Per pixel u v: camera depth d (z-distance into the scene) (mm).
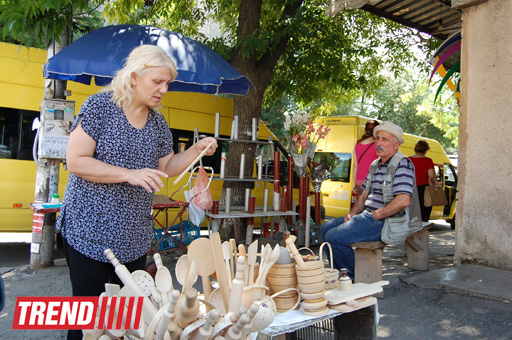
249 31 7574
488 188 5172
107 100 2199
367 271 4379
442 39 8852
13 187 6480
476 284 4523
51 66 5113
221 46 7816
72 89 6914
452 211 12227
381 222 4270
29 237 8883
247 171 7465
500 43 5109
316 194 7387
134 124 2271
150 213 2434
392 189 4266
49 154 5395
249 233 6316
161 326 1585
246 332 1694
